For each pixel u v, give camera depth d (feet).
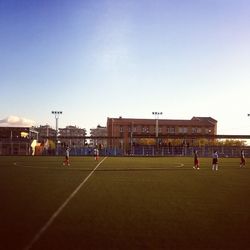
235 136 322.55
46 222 40.42
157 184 82.53
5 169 132.26
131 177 100.94
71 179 94.02
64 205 51.83
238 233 35.99
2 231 36.27
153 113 352.08
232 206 51.80
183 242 32.68
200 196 62.18
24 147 325.01
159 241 32.94
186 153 332.39
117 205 52.11
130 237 34.22
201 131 472.44
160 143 397.39
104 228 37.70
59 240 33.06
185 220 41.86
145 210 48.14
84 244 31.86
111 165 162.30
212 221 41.39
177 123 472.44
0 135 380.17
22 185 79.20
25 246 31.07
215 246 31.55
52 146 391.04
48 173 114.21
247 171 129.80
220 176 106.93
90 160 214.48
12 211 47.01
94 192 67.10
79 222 40.50
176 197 60.75
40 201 55.57
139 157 280.51
